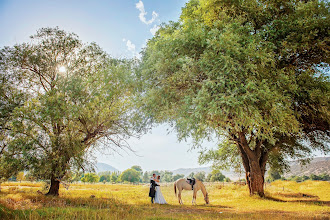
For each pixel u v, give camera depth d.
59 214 6.35
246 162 19.23
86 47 16.42
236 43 10.03
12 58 14.38
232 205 12.91
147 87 13.85
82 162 13.41
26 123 12.38
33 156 11.95
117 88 14.23
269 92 10.06
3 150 12.36
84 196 13.91
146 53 15.67
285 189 28.78
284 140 18.78
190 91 11.27
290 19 13.02
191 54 11.86
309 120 15.69
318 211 10.28
